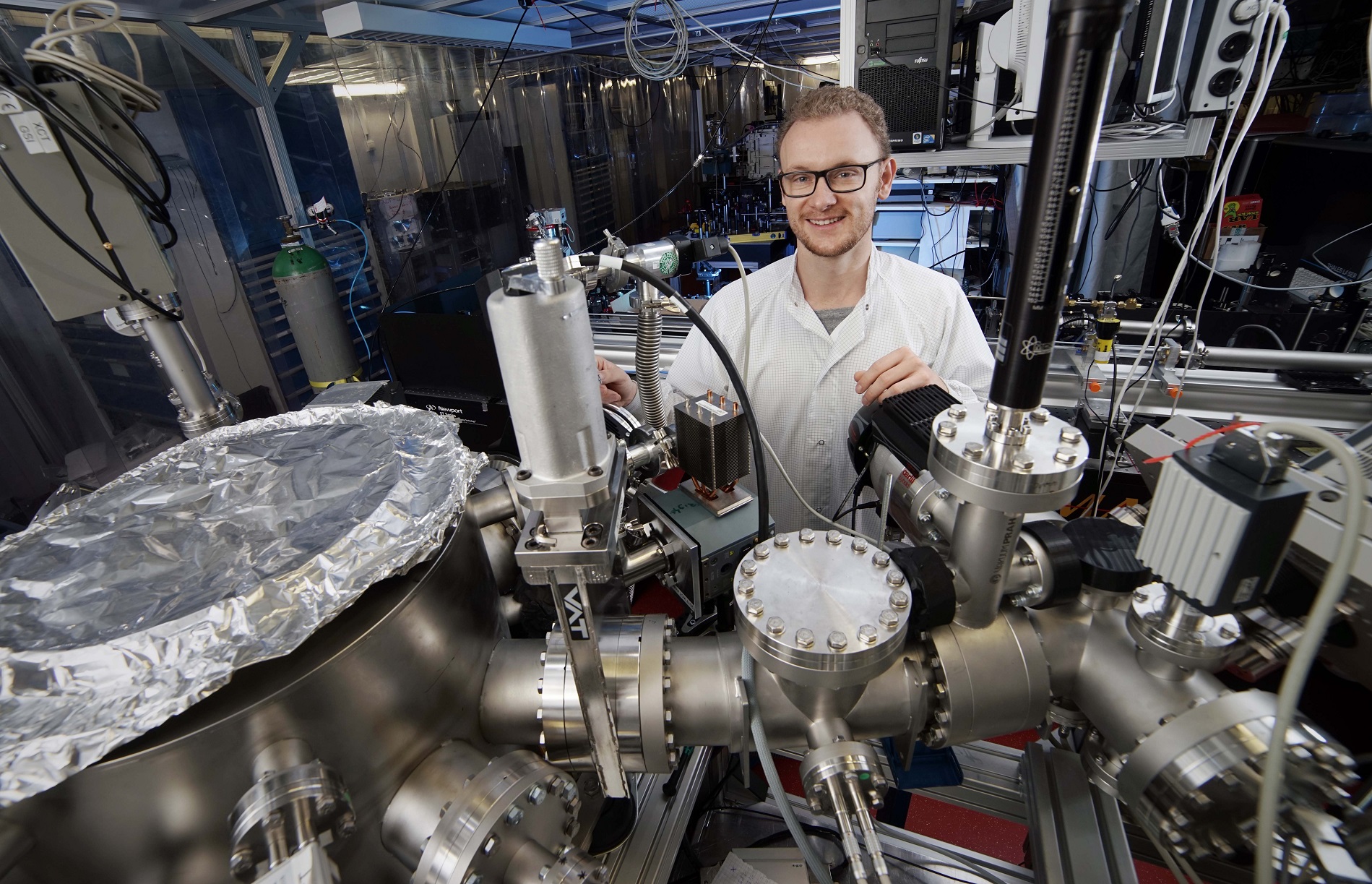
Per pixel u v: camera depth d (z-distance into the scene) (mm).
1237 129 2182
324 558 516
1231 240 2129
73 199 1161
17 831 405
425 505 589
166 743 425
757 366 1459
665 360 2047
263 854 438
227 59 2566
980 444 500
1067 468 458
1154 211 2273
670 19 2908
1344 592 517
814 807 542
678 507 884
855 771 514
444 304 2049
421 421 773
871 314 1398
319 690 472
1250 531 398
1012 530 518
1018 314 419
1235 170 2322
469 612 607
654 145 5086
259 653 444
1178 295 2234
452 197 3605
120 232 1224
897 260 1507
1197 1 1653
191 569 536
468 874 473
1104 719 573
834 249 1317
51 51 1110
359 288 3197
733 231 3625
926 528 704
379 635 500
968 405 569
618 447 546
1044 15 1499
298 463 689
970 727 586
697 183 3932
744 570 562
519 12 2854
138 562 546
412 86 3375
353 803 516
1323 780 460
